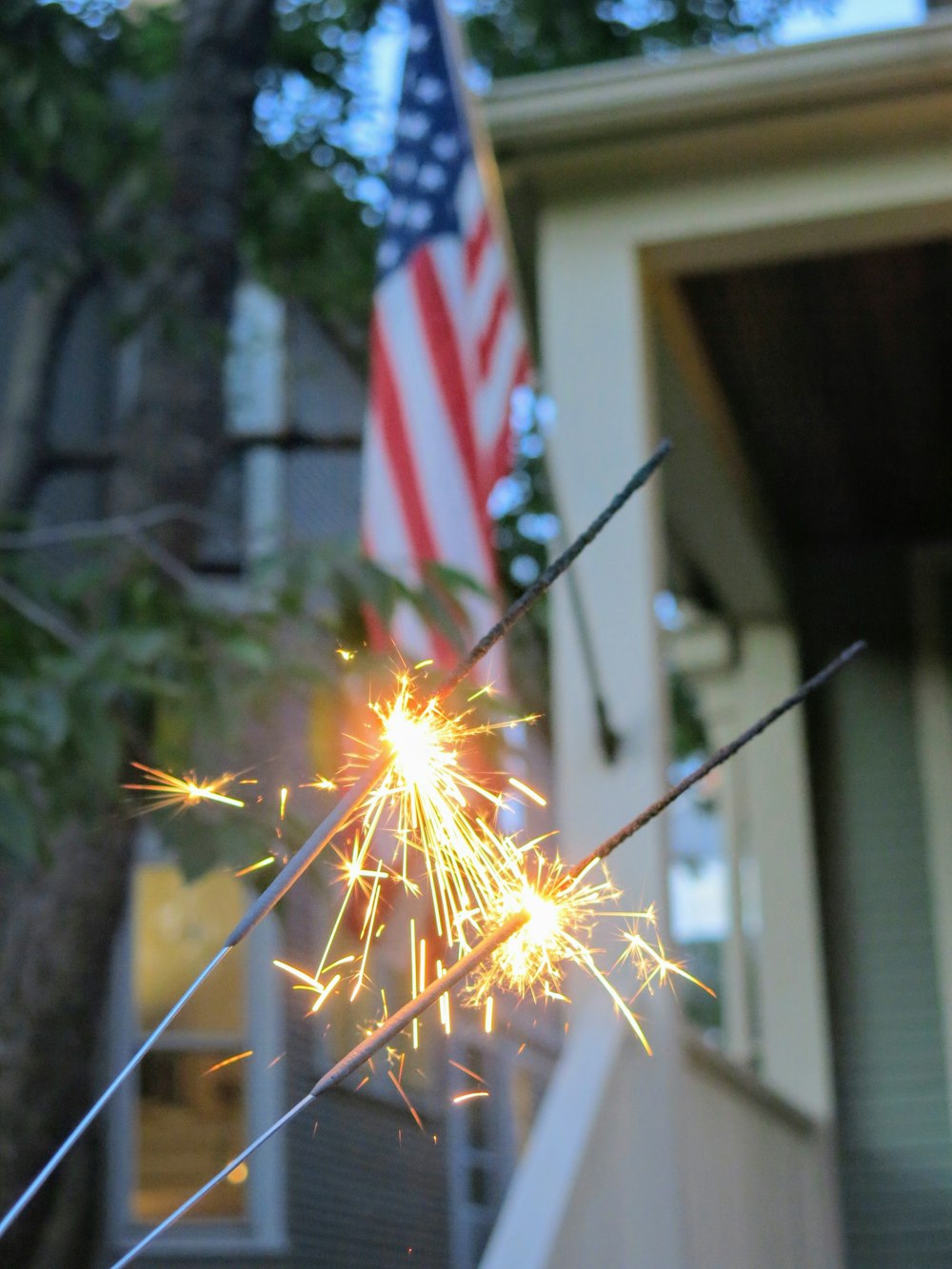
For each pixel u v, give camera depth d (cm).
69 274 682
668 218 488
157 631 415
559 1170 339
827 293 553
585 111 475
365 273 897
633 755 435
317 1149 916
